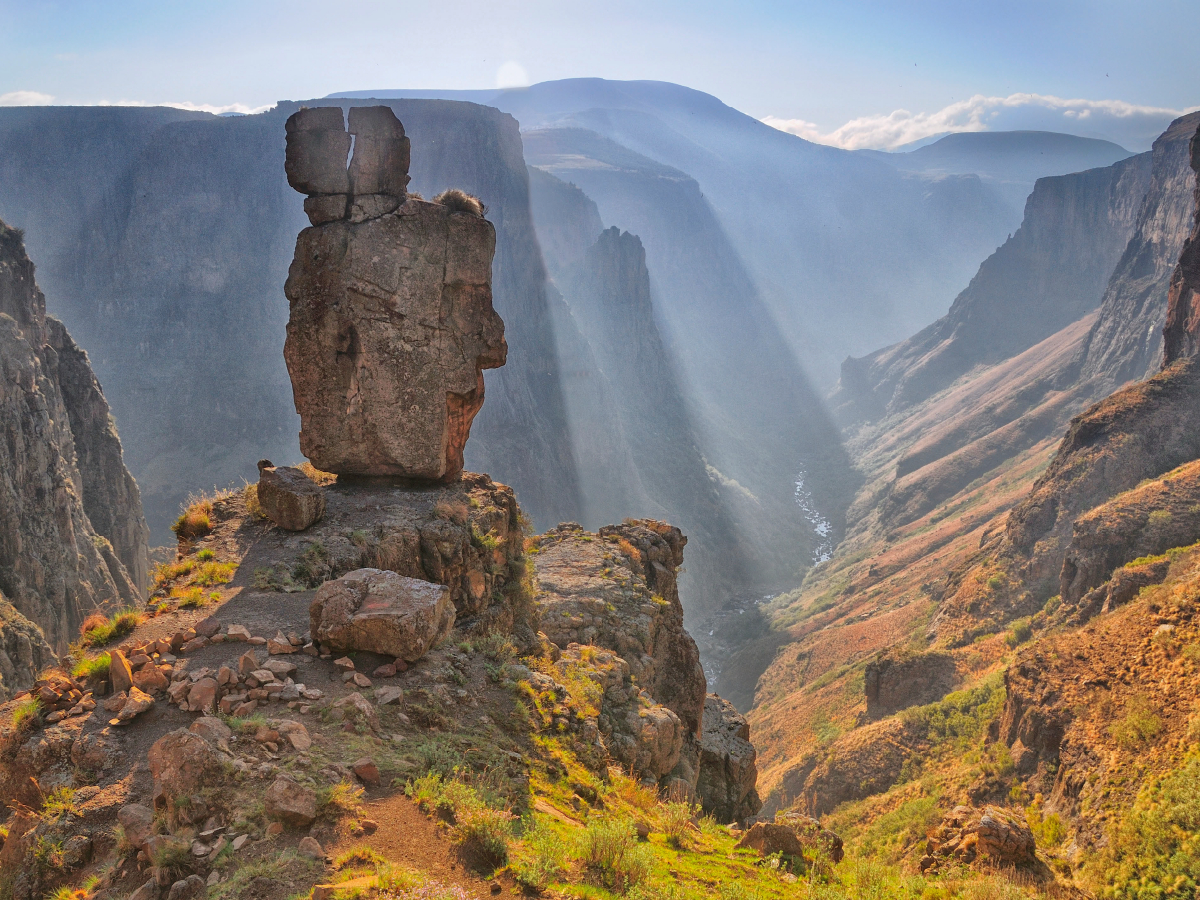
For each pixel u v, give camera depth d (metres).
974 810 16.92
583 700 12.55
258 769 7.14
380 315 13.90
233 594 11.09
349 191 13.81
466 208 14.59
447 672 10.02
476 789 7.78
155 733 7.83
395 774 7.63
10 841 6.94
